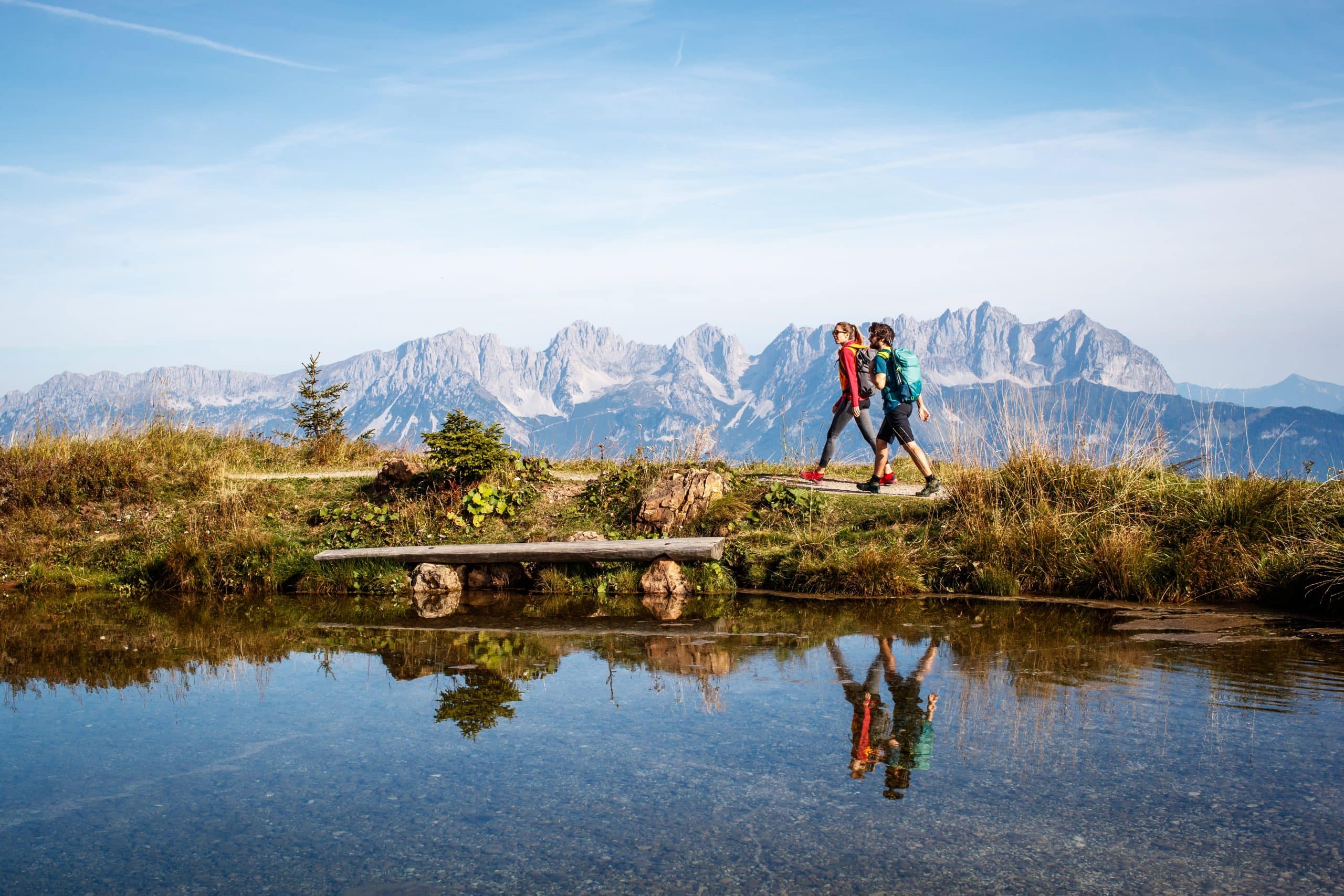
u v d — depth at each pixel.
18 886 3.60
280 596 11.60
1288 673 6.11
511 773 4.69
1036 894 3.29
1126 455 11.15
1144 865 3.49
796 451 15.73
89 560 12.84
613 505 13.04
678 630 8.47
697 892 3.35
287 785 4.62
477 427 13.73
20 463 14.52
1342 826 3.80
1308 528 9.16
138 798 4.51
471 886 3.46
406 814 4.20
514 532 12.77
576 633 8.46
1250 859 3.53
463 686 6.55
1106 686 5.92
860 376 12.48
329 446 18.45
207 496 14.34
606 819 4.06
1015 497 11.05
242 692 6.53
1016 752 4.75
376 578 11.71
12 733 5.62
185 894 3.47
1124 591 9.32
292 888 3.50
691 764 4.73
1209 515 9.80
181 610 10.49
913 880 3.41
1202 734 4.93
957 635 7.75
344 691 6.50
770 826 3.94
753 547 11.26
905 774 4.49
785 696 5.97
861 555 10.35
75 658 7.82
